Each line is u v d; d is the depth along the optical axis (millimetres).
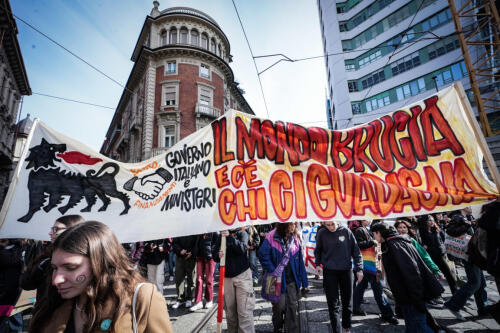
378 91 22156
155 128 17812
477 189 2230
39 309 1052
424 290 2408
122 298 1002
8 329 3254
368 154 2609
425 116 2580
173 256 7176
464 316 3561
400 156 2547
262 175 2502
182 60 18781
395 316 3715
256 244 6004
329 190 2441
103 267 1024
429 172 2430
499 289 2213
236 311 2961
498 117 14703
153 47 19125
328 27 25828
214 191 2521
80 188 2621
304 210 2371
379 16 22812
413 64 20234
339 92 23984
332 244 3143
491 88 15797
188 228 2443
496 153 11836
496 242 2188
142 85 19844
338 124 23703
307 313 3939
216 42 21062
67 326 1020
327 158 2596
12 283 2842
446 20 18812
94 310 963
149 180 2721
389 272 2498
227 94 22297
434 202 2266
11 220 2404
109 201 2621
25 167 2576
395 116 2682
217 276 7082
